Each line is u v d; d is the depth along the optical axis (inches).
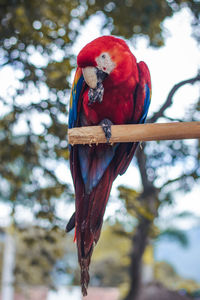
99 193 135.0
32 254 355.9
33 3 299.3
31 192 303.6
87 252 120.1
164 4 324.5
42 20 304.8
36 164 301.1
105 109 144.5
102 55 138.4
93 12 339.0
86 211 130.0
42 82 283.6
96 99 138.0
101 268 917.8
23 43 285.7
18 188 308.2
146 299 489.1
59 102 286.0
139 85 146.0
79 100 148.4
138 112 150.4
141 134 119.4
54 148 296.0
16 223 315.0
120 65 138.7
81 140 123.2
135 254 373.1
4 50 286.5
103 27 337.7
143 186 332.2
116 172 143.9
